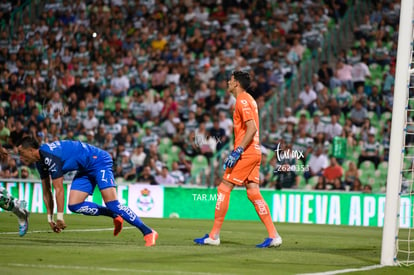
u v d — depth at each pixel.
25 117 51.41
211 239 21.34
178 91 52.47
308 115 49.62
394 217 17.44
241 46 55.03
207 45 55.28
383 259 17.58
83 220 33.25
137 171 45.66
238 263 16.47
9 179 40.25
